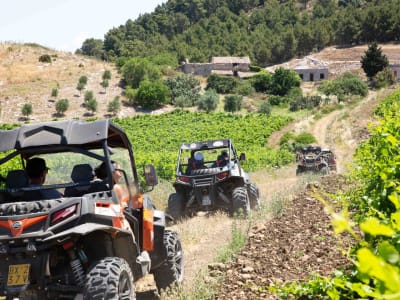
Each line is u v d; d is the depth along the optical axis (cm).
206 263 772
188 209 1308
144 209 572
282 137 5622
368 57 11425
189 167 1327
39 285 434
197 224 1138
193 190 1266
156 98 8475
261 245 791
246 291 551
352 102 8138
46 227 436
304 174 2302
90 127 509
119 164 577
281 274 602
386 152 545
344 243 685
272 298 502
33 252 430
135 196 578
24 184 500
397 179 398
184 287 604
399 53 16312
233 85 10875
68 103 8256
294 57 19038
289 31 19362
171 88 9669
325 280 391
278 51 19088
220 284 596
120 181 555
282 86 11231
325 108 7512
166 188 1800
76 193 494
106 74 9444
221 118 7519
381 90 8988
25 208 445
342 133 5353
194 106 8975
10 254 433
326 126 6138
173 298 578
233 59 14275
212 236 999
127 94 8638
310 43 18875
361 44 18250
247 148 5253
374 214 400
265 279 586
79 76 9656
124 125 7288
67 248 441
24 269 432
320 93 10238
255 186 1348
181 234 1024
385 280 88
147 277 734
